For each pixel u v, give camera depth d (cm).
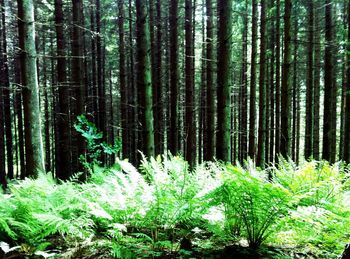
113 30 2048
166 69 1803
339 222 353
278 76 1499
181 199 395
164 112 2031
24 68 679
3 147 1387
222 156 669
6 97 1672
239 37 2023
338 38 1448
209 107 1140
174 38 1186
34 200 399
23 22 668
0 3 1498
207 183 436
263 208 338
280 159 485
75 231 364
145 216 375
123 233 395
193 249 341
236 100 2503
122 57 1570
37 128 696
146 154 761
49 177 605
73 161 1519
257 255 326
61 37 1013
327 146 1137
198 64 2172
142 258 318
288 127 827
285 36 830
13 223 337
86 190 493
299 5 1543
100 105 1744
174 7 1170
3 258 321
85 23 1884
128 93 1989
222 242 373
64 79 1021
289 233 378
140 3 743
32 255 331
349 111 1026
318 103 1609
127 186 421
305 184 371
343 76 1634
